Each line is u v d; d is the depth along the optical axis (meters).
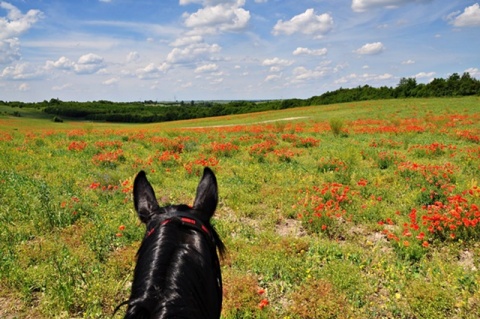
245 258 5.93
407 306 4.75
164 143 18.17
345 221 7.84
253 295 4.79
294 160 14.08
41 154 16.05
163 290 1.50
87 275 5.41
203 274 1.75
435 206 7.45
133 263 5.73
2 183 10.21
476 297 4.82
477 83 76.62
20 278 5.23
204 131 32.16
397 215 7.88
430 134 23.34
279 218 8.08
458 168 12.16
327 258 6.12
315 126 31.97
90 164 13.79
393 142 18.38
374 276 5.52
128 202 8.81
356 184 10.25
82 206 8.02
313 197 8.48
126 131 34.00
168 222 1.98
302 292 4.95
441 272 5.51
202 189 2.36
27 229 7.05
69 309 4.70
